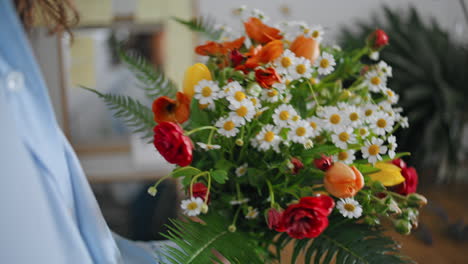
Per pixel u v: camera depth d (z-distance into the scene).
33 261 0.86
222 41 1.11
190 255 0.95
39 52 2.67
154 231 2.56
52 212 0.89
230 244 0.98
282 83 0.98
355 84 1.06
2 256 0.85
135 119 1.10
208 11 2.83
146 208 2.69
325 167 0.97
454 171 2.10
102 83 2.79
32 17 0.94
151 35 2.81
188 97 1.01
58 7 0.95
